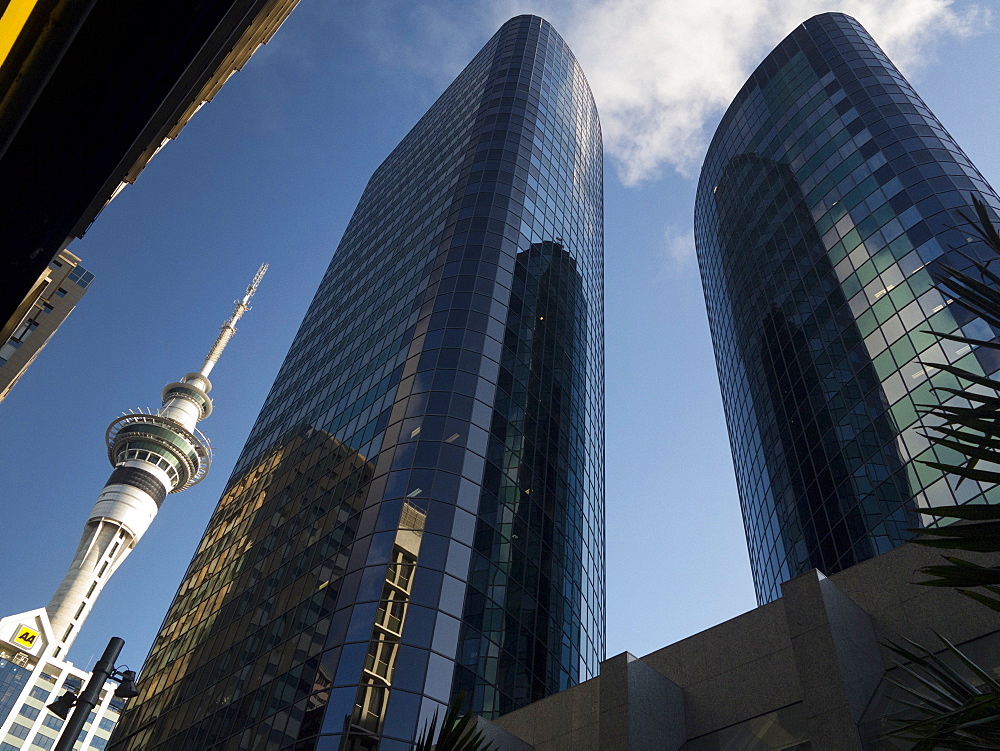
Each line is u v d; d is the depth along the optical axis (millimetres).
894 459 53281
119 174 8750
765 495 73562
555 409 69875
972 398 8961
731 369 90750
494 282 71375
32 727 184375
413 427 57781
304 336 98375
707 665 28297
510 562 53938
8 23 5574
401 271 81812
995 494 44250
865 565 26062
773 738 23750
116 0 6062
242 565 65188
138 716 62375
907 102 80250
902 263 62625
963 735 9617
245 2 9484
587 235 97688
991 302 9297
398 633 44812
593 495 72938
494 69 110562
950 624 22641
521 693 47594
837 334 66500
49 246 6406
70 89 6102
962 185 64938
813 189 81688
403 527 50531
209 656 58812
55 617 193625
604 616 67562
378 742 39719
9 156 6145
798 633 23344
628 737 25094
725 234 99438
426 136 116250
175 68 6227
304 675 45812
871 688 22141
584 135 113812
